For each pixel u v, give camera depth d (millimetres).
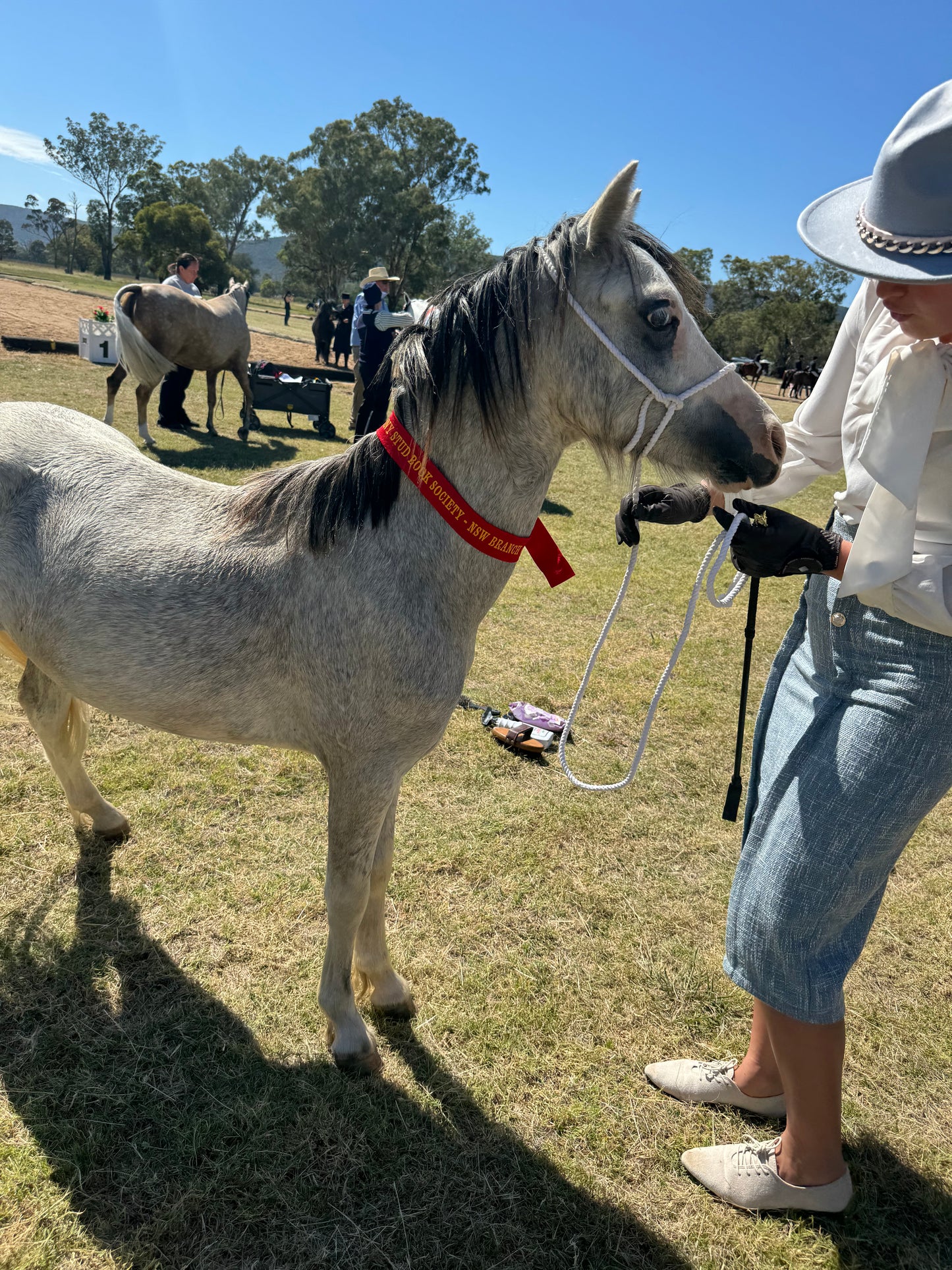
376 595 1478
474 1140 1639
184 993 1897
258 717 1654
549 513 6695
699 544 6418
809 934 1342
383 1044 1845
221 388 9203
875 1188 1615
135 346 3604
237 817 2525
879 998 2092
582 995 2021
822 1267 1472
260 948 2049
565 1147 1644
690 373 1327
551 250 1329
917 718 1235
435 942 2143
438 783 2832
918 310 1069
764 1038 1685
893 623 1257
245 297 7711
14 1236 1375
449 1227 1470
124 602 1585
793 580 5824
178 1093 1662
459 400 1402
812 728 1380
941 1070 1894
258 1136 1588
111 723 2949
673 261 1385
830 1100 1443
